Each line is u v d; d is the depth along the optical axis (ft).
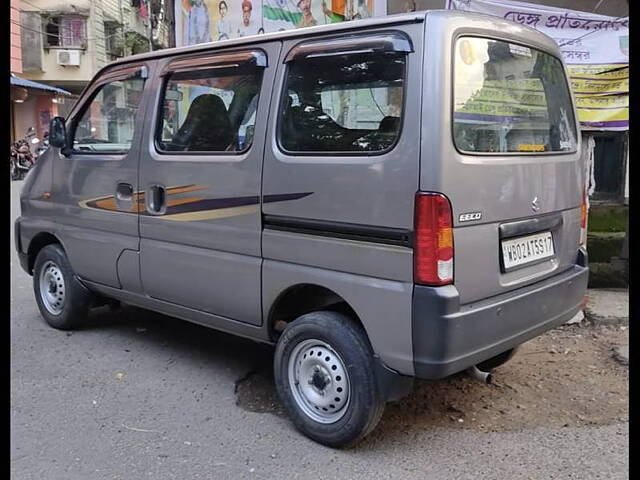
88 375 13.73
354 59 9.96
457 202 9.09
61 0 83.15
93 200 14.76
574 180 11.94
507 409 12.04
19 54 79.66
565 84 12.29
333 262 10.11
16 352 15.12
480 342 9.52
